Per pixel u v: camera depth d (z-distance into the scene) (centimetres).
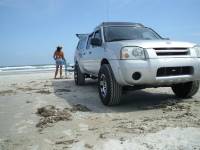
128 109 366
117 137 245
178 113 324
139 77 350
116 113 345
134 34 448
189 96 423
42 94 534
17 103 447
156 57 349
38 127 296
